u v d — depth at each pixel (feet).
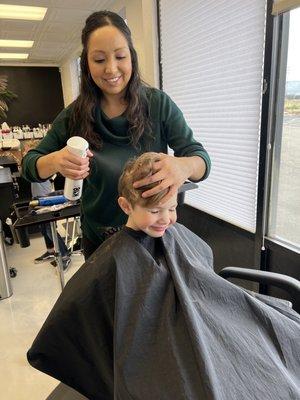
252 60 4.98
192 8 6.18
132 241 2.45
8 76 20.76
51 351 2.49
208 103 6.23
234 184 5.87
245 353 2.19
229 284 2.50
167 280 2.38
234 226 5.92
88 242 3.66
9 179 8.85
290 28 4.32
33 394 4.43
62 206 5.40
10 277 7.47
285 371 2.22
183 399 1.84
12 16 11.82
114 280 2.33
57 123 3.39
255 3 4.73
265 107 4.75
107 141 3.20
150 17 7.36
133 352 2.10
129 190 2.41
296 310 3.17
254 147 5.25
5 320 6.18
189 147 3.15
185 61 6.71
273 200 5.13
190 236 2.97
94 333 2.42
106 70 2.83
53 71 21.80
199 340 2.05
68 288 2.49
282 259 4.96
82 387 2.64
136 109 3.12
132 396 1.95
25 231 5.73
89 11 11.38
